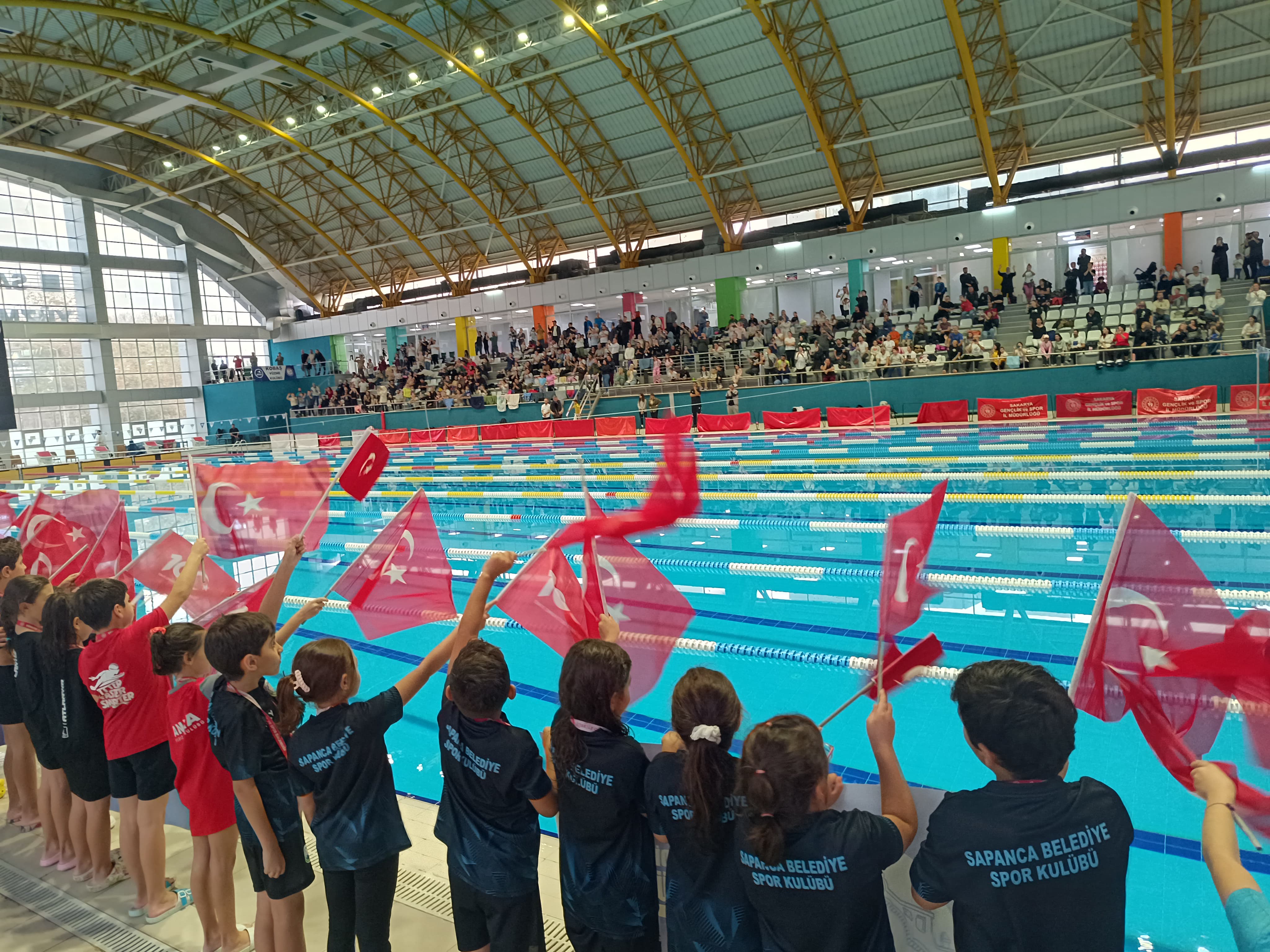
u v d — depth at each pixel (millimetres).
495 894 2061
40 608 3100
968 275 21984
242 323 35031
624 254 27594
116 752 2756
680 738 1881
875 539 8289
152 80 19562
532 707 4918
